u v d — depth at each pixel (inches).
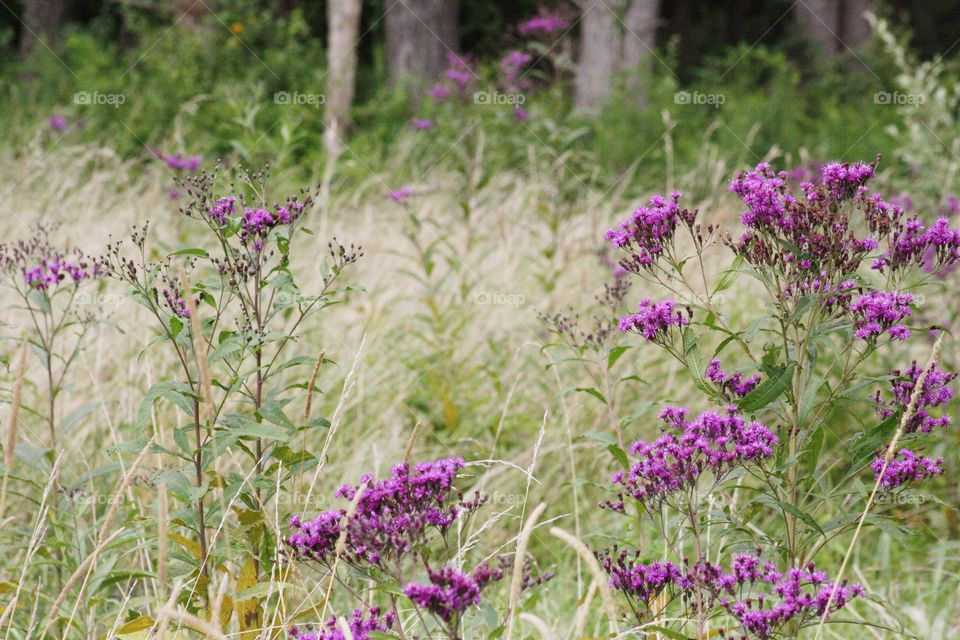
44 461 192.2
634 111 653.3
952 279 293.3
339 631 135.9
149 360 229.0
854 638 232.4
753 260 159.0
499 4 1050.1
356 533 138.7
